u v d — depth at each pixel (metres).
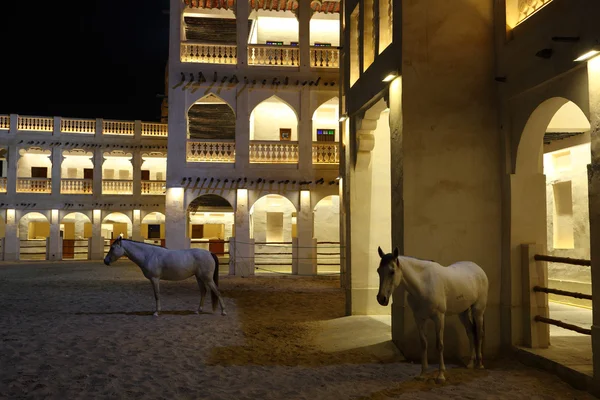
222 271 23.36
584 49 6.16
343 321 10.48
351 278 11.05
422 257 7.97
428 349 7.80
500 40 8.21
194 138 23.70
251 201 21.86
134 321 10.56
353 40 11.48
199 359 7.63
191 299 13.91
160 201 31.50
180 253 11.55
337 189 22.19
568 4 6.50
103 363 7.21
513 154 8.01
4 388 6.00
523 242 7.95
